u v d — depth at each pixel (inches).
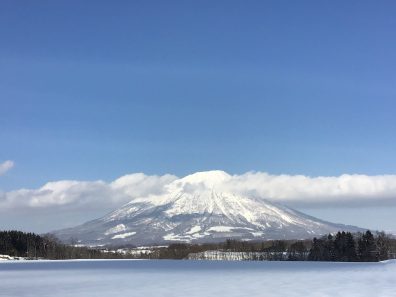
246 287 3228.3
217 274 4817.9
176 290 3090.6
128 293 2955.2
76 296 2824.8
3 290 3235.7
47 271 5846.5
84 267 7076.8
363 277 4023.1
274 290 2992.1
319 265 6889.8
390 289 2967.5
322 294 2738.7
